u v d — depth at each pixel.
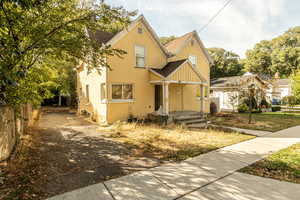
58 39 4.77
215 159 4.91
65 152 5.46
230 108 20.77
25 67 5.46
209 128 9.62
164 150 5.76
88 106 14.31
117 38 10.75
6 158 4.48
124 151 5.63
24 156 4.91
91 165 4.45
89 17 5.27
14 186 3.27
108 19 5.46
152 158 5.01
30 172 3.91
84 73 15.37
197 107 15.40
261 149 5.88
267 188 3.28
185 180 3.62
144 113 12.22
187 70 11.90
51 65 7.51
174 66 11.81
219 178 3.71
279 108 20.92
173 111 13.52
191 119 11.75
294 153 5.40
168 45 15.91
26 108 8.65
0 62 3.70
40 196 2.97
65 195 3.01
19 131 6.38
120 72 11.07
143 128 9.45
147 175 3.87
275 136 7.86
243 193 3.10
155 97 13.24
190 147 6.09
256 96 14.90
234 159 4.90
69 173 3.94
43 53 5.48
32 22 4.71
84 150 5.70
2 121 4.32
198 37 15.25
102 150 5.72
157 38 12.58
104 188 3.28
